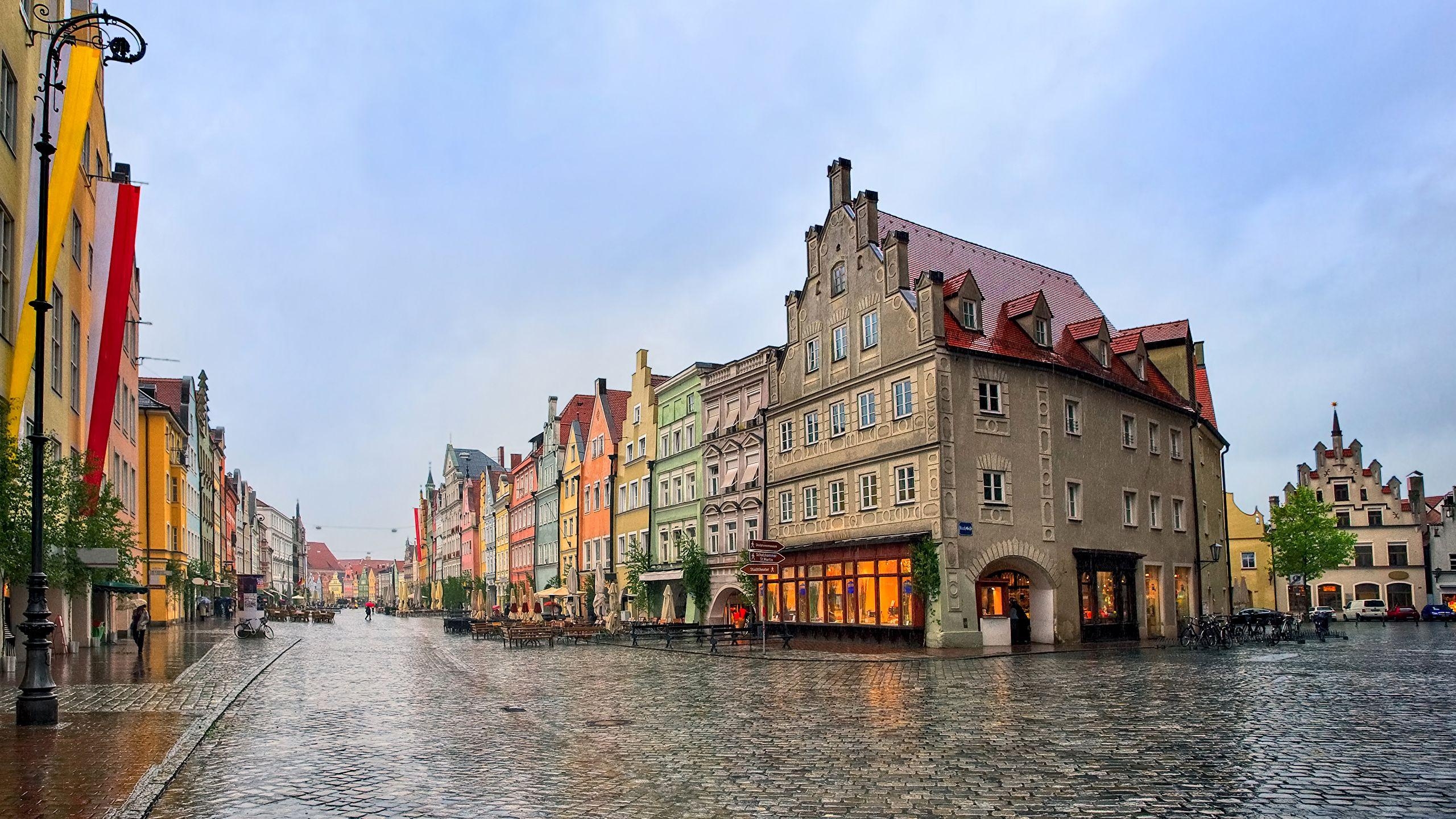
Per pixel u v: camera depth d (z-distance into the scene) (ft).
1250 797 32.78
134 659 99.25
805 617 143.74
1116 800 32.50
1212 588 170.50
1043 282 160.35
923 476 121.19
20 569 77.41
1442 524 264.31
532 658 108.88
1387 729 46.93
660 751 43.24
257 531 553.64
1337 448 274.57
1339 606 268.21
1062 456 131.75
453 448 495.00
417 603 510.17
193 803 33.83
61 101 99.86
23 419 86.79
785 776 37.09
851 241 139.03
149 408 207.00
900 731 47.67
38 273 51.65
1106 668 84.17
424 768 39.91
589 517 244.42
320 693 70.03
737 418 170.50
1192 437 162.50
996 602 130.93
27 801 32.63
